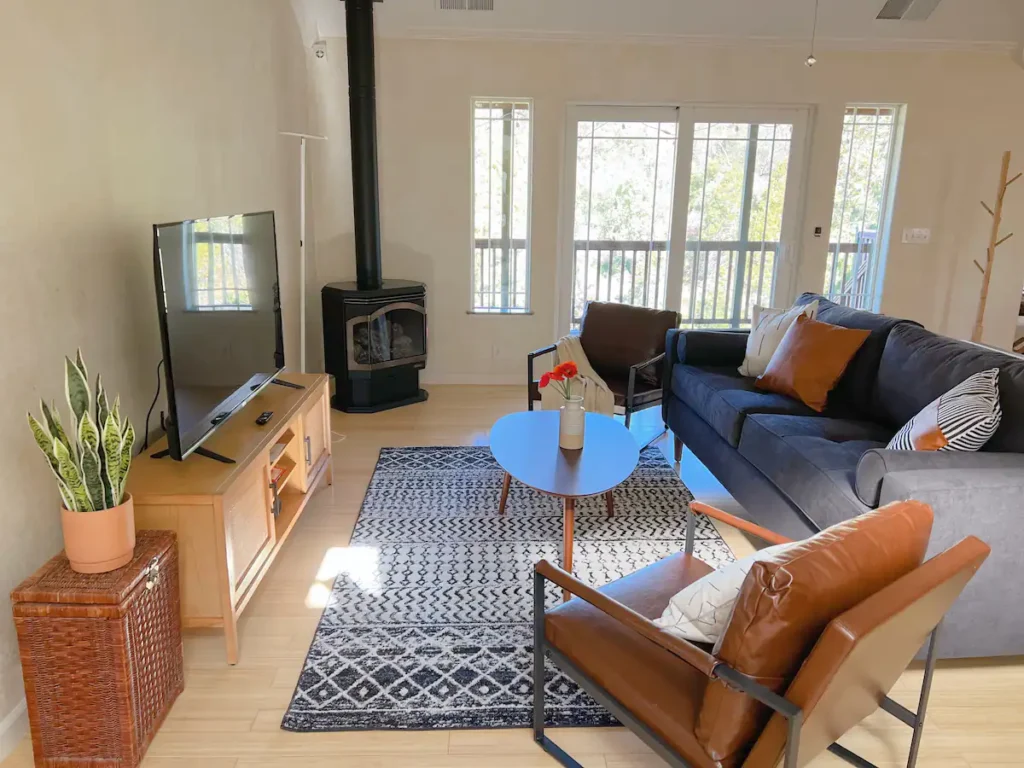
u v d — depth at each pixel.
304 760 1.80
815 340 3.19
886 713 1.99
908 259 5.20
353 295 4.39
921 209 5.11
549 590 2.55
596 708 1.97
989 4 4.44
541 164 4.93
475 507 3.24
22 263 1.88
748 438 2.92
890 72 4.84
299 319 4.64
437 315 5.19
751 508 2.88
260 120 3.79
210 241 2.42
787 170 5.02
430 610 2.44
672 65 4.78
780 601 1.16
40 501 1.96
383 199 4.97
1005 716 1.98
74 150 2.11
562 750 1.83
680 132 4.92
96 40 2.22
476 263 5.15
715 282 5.22
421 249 5.06
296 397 2.98
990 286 5.28
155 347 2.64
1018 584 2.00
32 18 1.91
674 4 4.41
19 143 1.86
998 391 2.23
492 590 2.56
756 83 4.83
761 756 1.28
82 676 1.70
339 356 4.57
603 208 5.09
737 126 4.93
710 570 1.94
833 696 1.22
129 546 1.79
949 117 4.95
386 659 2.18
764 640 1.19
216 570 2.09
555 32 4.64
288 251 4.33
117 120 2.36
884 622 1.15
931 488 1.89
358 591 2.55
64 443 1.68
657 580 1.88
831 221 5.12
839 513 2.21
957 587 1.39
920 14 4.50
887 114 5.01
